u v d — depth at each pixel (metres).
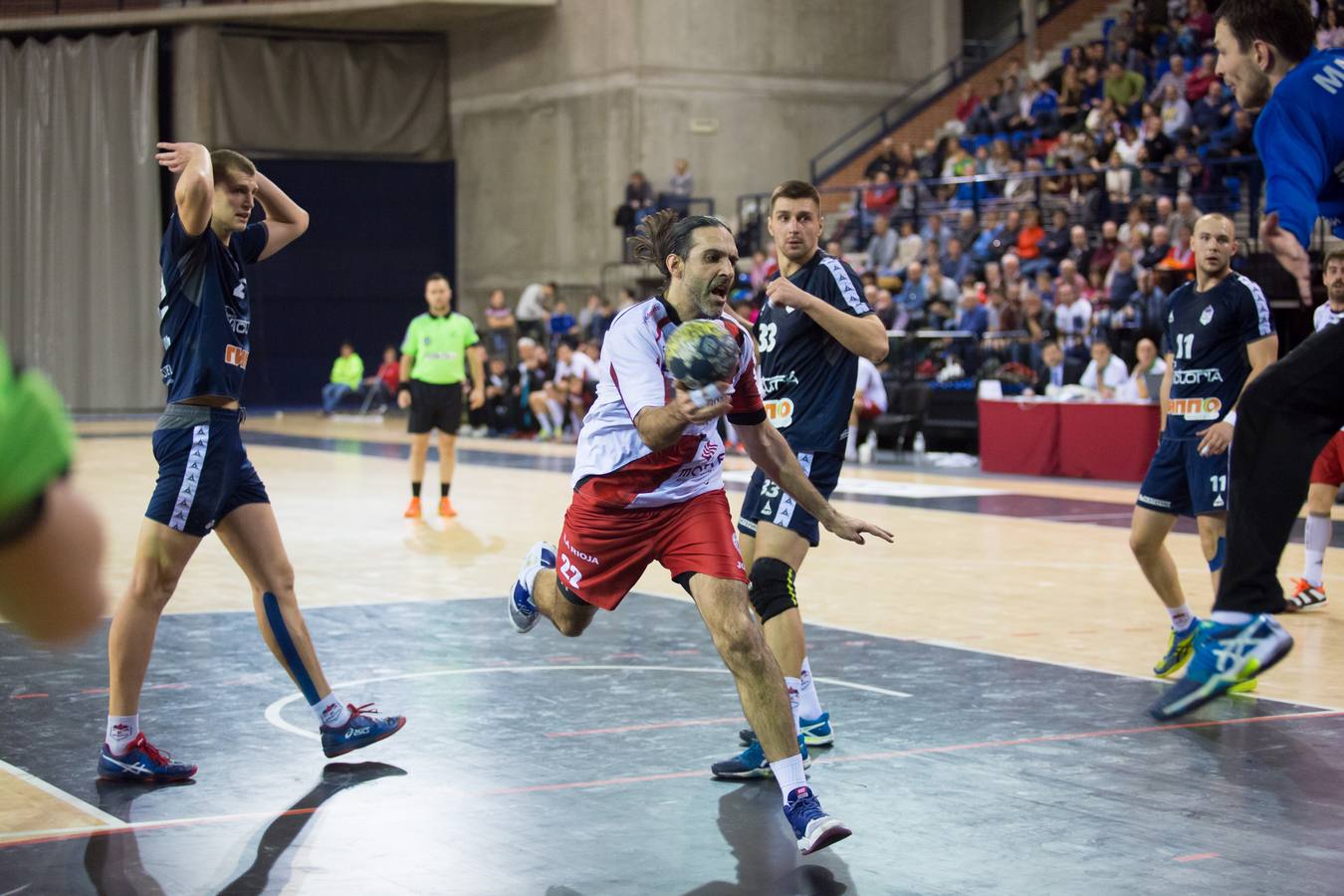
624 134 27.17
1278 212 3.01
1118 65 22.41
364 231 30.89
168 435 4.86
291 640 5.05
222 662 6.81
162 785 4.84
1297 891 3.85
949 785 4.87
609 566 4.49
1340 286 8.51
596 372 22.66
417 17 29.08
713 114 27.34
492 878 3.96
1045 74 24.69
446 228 31.08
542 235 28.86
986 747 5.37
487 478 16.77
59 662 6.74
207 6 29.36
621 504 4.40
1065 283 18.48
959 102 26.59
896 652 7.18
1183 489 6.62
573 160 28.09
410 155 30.86
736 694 6.21
